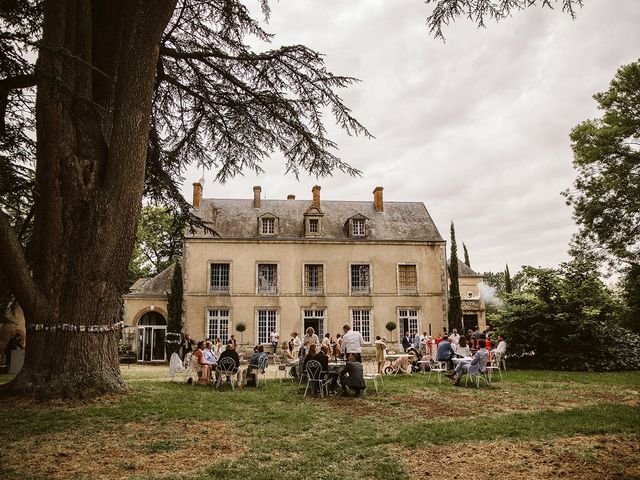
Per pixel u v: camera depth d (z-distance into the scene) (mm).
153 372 19250
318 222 30625
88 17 10688
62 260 9828
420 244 30938
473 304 35531
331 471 5324
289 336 28891
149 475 5121
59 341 9523
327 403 10062
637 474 5172
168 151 14297
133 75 10148
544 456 5914
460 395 11102
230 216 30859
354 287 30203
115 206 10008
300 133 13141
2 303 14133
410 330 30062
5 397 9094
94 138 10422
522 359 19156
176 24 12555
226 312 28922
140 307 29453
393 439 6688
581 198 27594
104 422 7504
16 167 8281
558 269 19734
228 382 13828
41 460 5637
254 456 5891
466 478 5129
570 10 8922
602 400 10219
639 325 23031
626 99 26484
